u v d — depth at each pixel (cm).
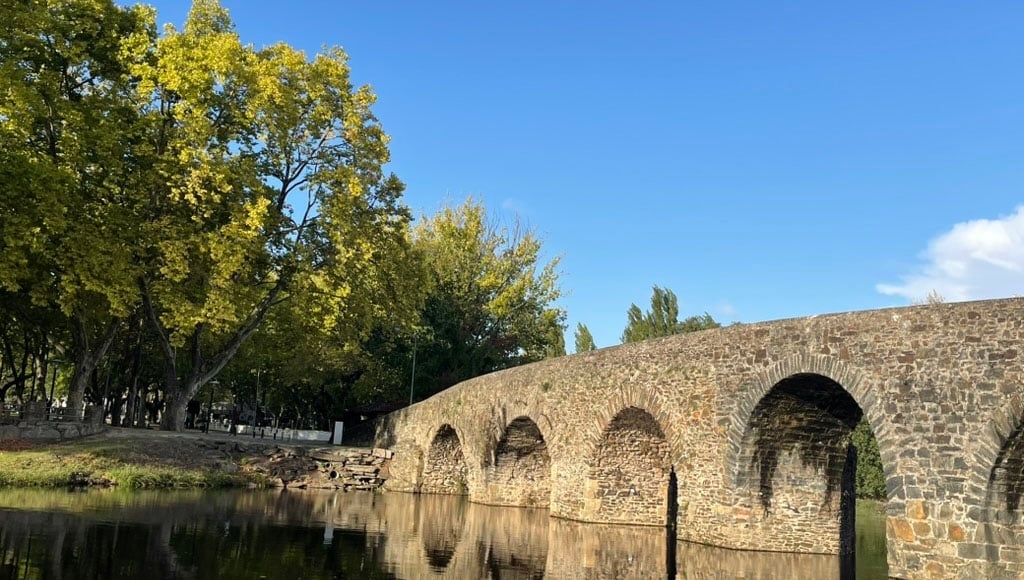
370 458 3225
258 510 2066
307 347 3738
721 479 1773
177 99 2858
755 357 1723
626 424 2173
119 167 2612
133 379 3656
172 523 1662
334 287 3077
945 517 1335
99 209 2673
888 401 1439
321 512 2158
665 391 1964
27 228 2423
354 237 3058
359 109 3141
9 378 4784
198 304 2834
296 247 3070
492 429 2734
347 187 3047
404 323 3456
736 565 1545
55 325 3272
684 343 1931
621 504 2248
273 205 3050
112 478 2319
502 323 4878
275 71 2886
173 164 2716
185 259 2728
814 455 1786
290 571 1245
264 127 2922
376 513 2252
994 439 1296
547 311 5019
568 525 2186
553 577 1366
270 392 5203
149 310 3005
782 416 1728
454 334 4603
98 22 2708
